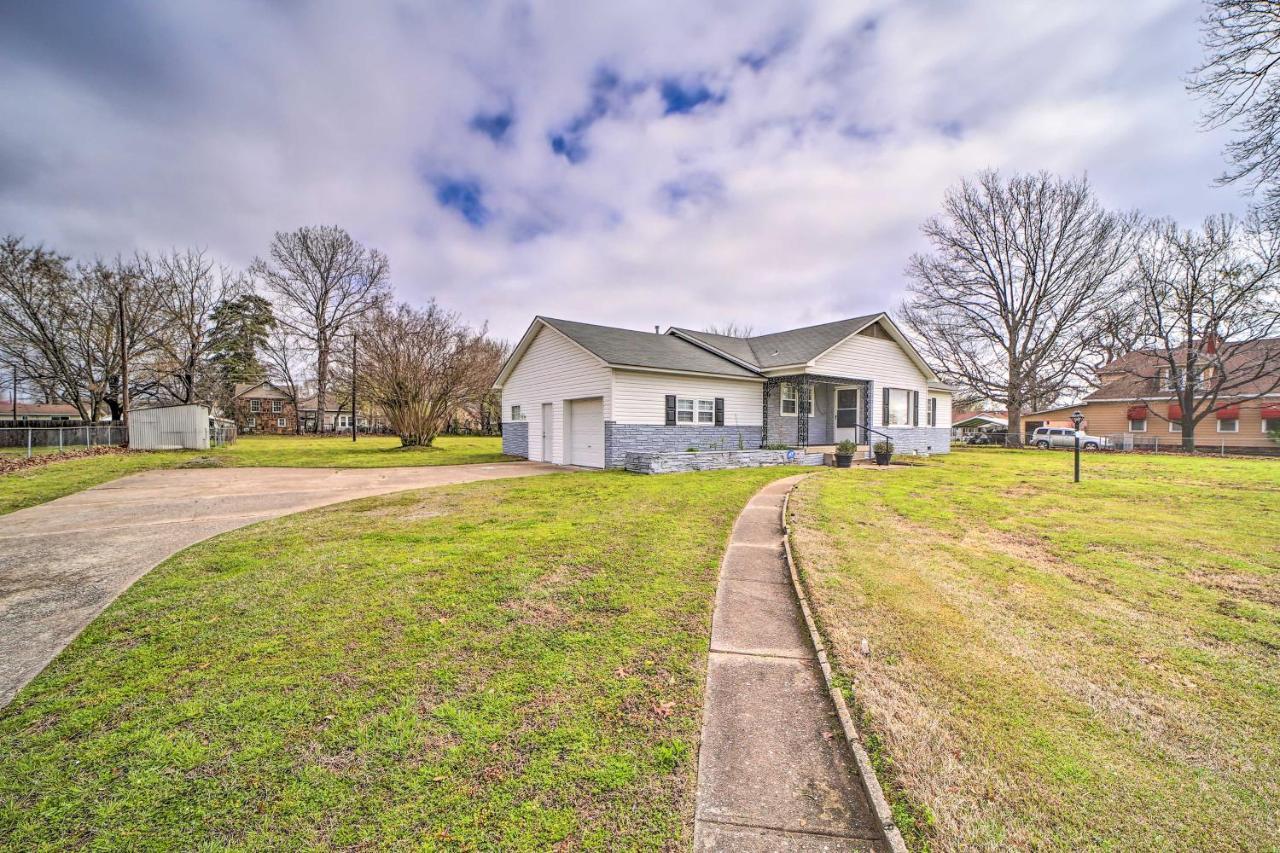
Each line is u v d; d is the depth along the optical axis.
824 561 5.16
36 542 6.12
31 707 2.72
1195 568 5.09
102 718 2.63
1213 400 22.66
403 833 1.90
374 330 23.39
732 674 3.08
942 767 2.21
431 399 23.64
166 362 30.45
